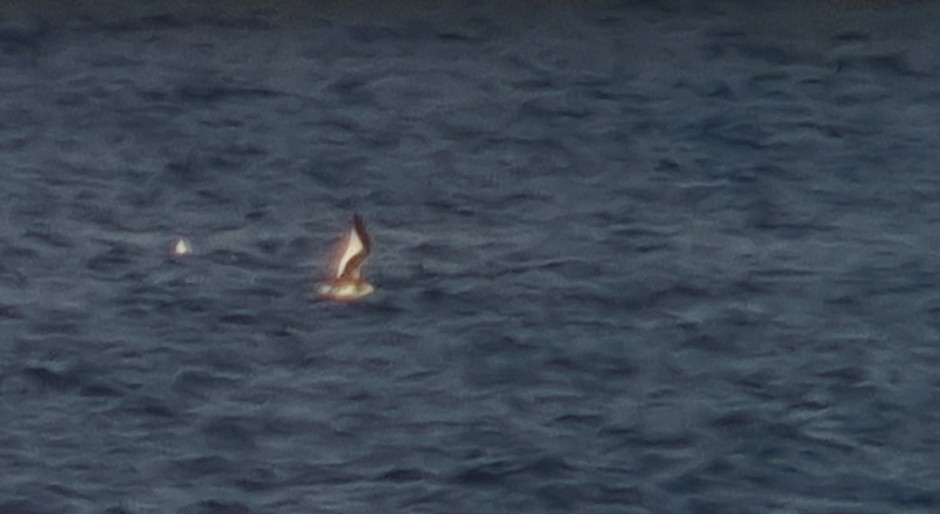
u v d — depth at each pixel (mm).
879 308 133875
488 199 150625
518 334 131250
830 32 176875
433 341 130625
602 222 146500
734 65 172375
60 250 143625
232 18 181750
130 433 121625
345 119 165000
